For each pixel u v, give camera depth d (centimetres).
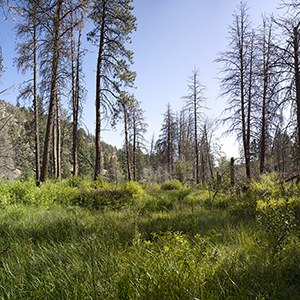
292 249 375
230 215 738
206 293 261
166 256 328
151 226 611
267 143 1672
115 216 717
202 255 336
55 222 605
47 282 300
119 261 343
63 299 265
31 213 719
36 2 698
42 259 364
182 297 253
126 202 1063
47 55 1194
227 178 1127
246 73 1808
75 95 1795
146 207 1001
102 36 1658
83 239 454
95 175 1650
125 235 499
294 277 313
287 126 978
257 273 308
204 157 3488
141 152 3481
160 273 288
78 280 293
